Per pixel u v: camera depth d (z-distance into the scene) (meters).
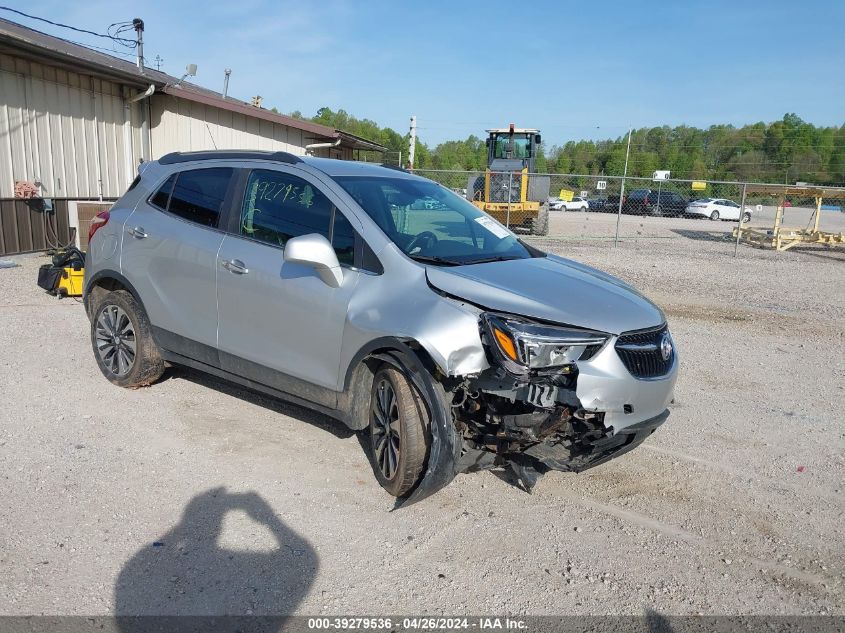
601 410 3.53
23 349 6.39
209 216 4.82
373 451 4.02
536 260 4.51
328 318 4.01
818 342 8.31
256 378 4.50
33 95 12.09
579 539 3.66
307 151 17.23
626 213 41.97
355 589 3.14
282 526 3.61
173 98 15.10
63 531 3.45
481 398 3.65
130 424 4.78
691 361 7.21
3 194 11.63
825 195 19.58
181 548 3.36
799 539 3.77
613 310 3.76
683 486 4.32
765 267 15.50
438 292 3.71
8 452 4.27
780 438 5.18
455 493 4.08
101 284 5.52
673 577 3.37
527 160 23.12
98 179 13.81
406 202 4.54
